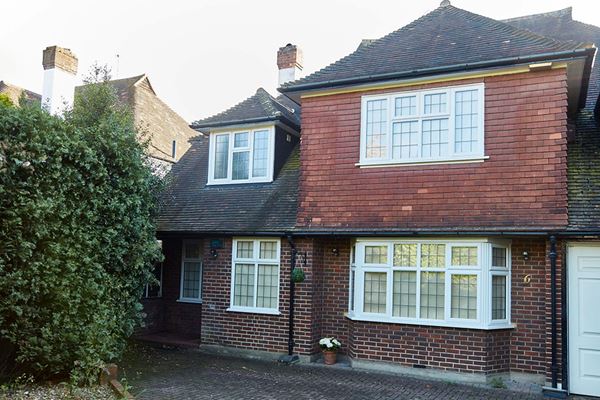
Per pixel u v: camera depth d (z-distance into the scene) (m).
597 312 8.29
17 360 6.82
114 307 8.18
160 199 11.80
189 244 13.80
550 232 8.32
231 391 7.91
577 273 8.47
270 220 11.17
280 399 7.51
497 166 9.06
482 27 10.40
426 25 11.29
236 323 11.33
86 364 7.14
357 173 10.26
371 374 9.46
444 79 9.62
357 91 10.44
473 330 8.91
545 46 8.94
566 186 8.58
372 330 9.84
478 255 9.00
